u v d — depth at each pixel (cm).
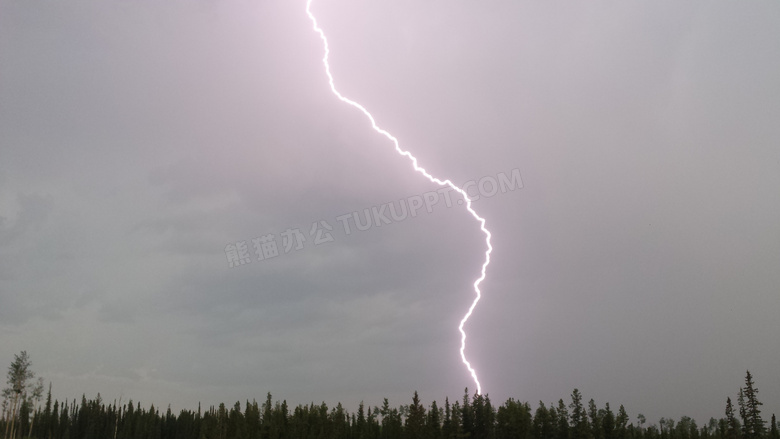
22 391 10694
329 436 9456
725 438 8838
